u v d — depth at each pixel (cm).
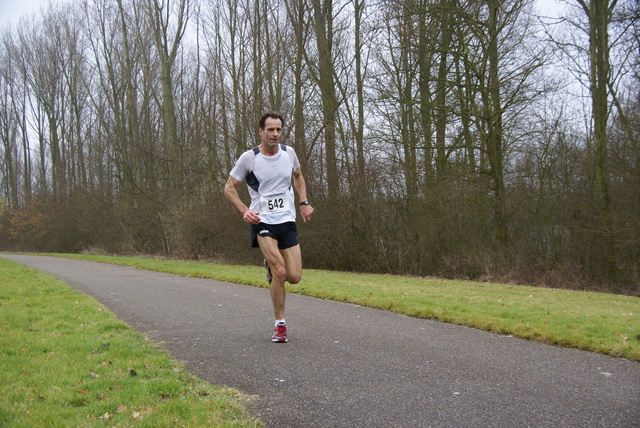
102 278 1177
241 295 841
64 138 4331
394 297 760
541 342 481
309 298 802
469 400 314
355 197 1888
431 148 1712
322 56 1969
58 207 3834
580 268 1703
